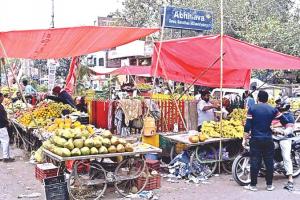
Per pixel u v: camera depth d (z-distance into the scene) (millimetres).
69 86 17531
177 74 11656
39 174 7949
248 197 7520
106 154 6996
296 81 30266
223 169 9422
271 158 7918
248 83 13992
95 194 7277
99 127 12117
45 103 12727
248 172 8391
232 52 10094
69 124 9398
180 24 9703
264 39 27078
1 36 9242
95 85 33312
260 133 7785
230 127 9305
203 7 29281
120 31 9375
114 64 37438
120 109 10742
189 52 10305
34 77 36500
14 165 10211
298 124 11711
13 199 7359
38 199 7309
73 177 7109
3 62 13664
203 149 9117
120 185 7824
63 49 10180
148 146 7824
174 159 9188
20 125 11609
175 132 10367
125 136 9852
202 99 10680
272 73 28000
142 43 30391
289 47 27406
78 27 9070
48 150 7426
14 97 17203
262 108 7781
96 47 9992
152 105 10328
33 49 10109
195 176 8898
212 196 7574
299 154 9086
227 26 29812
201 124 10102
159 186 7965
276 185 8445
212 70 12773
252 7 30922
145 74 22672
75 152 6781
